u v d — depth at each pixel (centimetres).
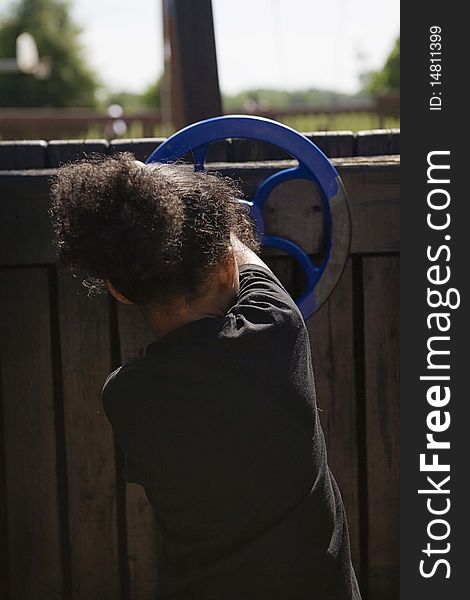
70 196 127
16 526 217
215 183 133
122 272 125
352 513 218
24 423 215
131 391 131
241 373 127
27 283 212
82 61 2998
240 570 126
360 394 218
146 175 126
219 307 135
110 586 219
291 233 208
